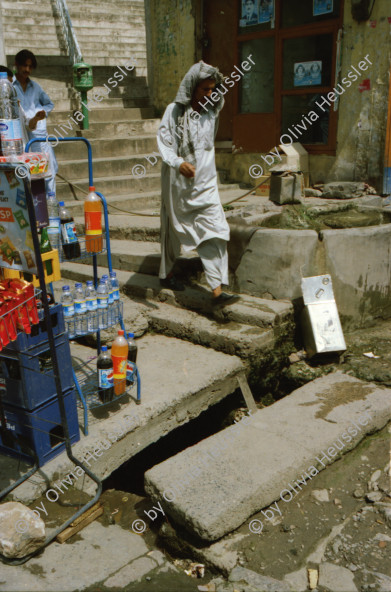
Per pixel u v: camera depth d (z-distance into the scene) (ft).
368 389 13.52
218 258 15.28
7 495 10.31
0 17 30.27
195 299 16.38
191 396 13.12
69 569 9.08
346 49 22.38
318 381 14.05
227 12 27.89
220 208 15.10
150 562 9.37
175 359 14.61
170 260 16.57
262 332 14.83
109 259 12.67
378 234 16.53
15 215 9.54
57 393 10.27
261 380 15.01
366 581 8.68
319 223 18.03
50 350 10.00
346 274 16.30
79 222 21.48
